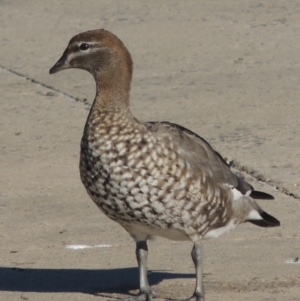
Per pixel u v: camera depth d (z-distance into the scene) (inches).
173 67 796.0
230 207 402.0
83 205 514.3
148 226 383.6
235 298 390.3
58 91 749.3
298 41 855.7
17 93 746.8
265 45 847.1
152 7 997.8
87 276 422.6
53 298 395.9
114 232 474.0
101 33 398.0
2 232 475.2
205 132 632.4
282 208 501.0
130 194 374.3
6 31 933.2
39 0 1051.3
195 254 390.3
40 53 859.4
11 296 398.9
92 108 387.9
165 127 386.9
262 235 466.9
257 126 641.0
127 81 393.7
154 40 876.0
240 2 999.6
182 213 381.1
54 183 549.6
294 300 385.7
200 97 711.7
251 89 726.5
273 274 417.4
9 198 526.0
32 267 433.7
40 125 665.6
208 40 868.6
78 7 1013.2
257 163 567.2
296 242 456.4
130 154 373.1
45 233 473.7
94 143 378.0
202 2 1007.6
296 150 589.0
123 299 393.1
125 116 382.3
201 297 386.9
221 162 402.6
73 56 401.7
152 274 422.6
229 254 443.5
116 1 1032.8
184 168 378.0
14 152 609.3
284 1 995.3
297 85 732.0
